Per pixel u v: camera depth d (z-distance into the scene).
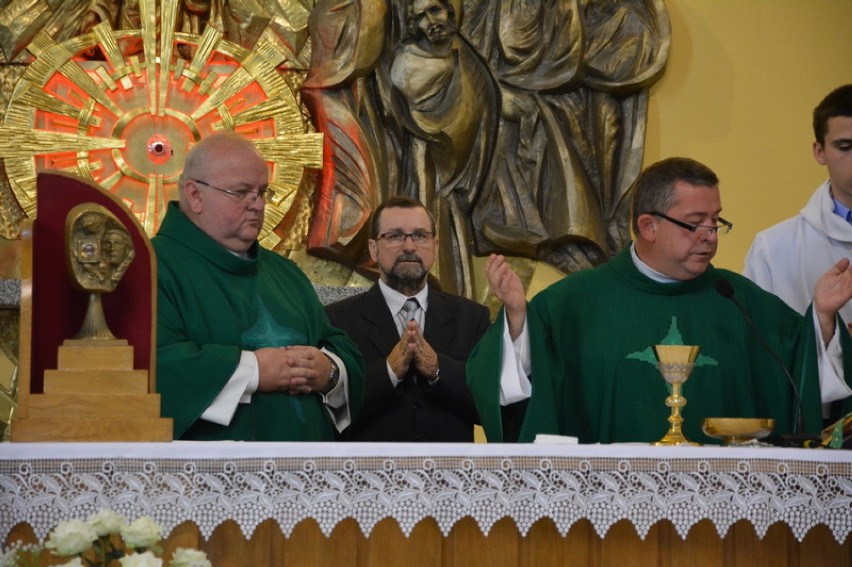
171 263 6.20
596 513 4.74
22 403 4.84
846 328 6.05
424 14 9.00
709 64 9.64
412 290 7.46
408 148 9.05
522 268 9.21
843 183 7.47
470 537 4.92
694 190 6.16
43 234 5.11
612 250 9.18
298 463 4.60
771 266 7.80
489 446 4.71
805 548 5.13
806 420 5.93
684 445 5.00
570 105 9.27
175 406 5.70
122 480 4.51
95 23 8.86
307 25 9.06
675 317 6.30
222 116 8.87
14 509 4.44
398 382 6.90
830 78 9.73
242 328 6.22
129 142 8.80
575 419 6.24
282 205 8.80
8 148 8.66
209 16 9.01
